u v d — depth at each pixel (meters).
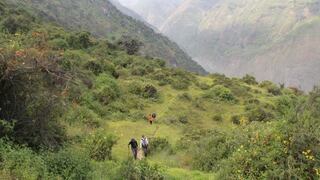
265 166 17.17
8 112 16.92
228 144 23.48
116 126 37.03
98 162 19.23
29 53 16.72
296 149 17.22
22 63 16.48
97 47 74.12
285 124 18.23
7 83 16.59
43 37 18.66
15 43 17.09
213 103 53.41
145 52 165.12
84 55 60.25
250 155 17.72
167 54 195.38
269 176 16.73
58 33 69.38
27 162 14.51
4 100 16.84
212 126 45.62
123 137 33.97
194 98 53.66
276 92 65.50
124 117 40.75
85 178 15.67
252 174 17.19
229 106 53.16
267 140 18.05
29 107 17.23
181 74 64.75
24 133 17.00
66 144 18.41
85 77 40.84
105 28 182.25
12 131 16.48
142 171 17.14
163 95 53.44
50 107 17.58
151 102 50.03
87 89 43.22
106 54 72.44
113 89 47.59
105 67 56.25
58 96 17.81
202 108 51.00
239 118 47.41
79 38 72.00
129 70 63.28
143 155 27.16
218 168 21.83
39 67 16.89
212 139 25.66
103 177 16.17
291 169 16.69
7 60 16.34
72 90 31.42
